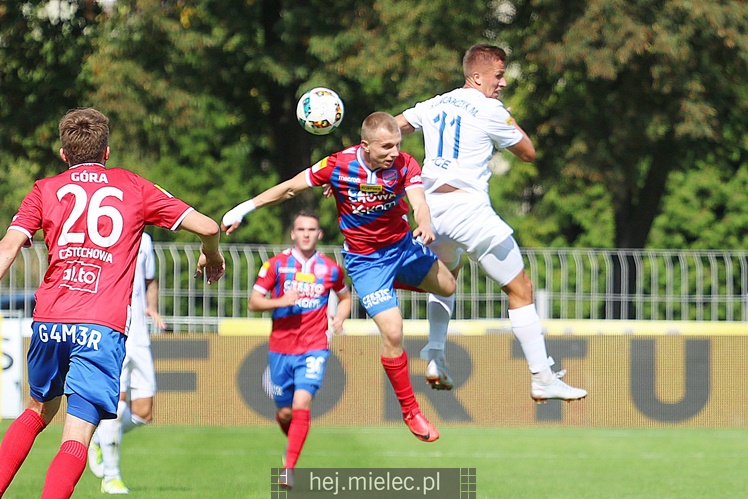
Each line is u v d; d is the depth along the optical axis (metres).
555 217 132.25
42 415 20.84
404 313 55.56
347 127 82.62
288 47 76.56
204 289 52.06
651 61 73.94
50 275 19.61
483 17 77.50
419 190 21.67
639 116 75.81
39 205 19.72
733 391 51.81
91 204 19.62
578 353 51.59
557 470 36.53
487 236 22.42
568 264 54.28
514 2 79.25
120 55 71.00
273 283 32.84
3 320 48.06
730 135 85.19
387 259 22.31
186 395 51.06
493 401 51.62
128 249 19.78
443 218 22.55
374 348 51.34
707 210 124.69
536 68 82.19
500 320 51.94
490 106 22.55
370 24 73.25
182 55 75.06
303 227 32.59
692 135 74.19
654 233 124.94
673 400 51.69
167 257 52.69
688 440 47.28
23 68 78.62
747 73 77.75
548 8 74.00
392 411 51.25
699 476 35.28
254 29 78.38
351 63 71.25
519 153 23.17
